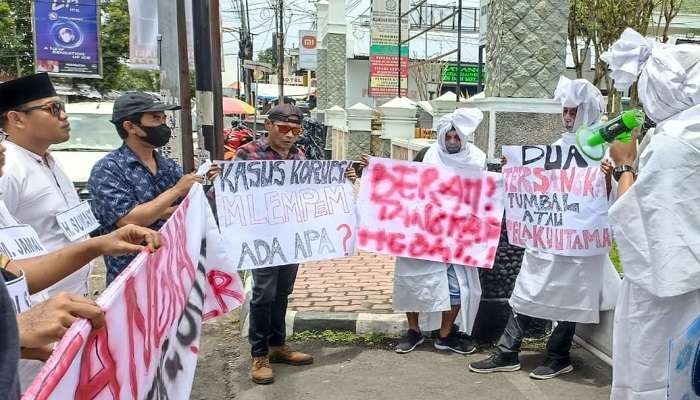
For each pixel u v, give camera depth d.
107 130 11.38
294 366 4.48
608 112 10.87
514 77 5.74
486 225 4.61
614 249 6.16
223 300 3.57
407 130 13.12
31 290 2.15
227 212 4.19
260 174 4.30
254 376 4.18
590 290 4.01
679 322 2.53
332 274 6.70
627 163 3.04
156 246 2.29
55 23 14.45
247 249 4.20
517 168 4.23
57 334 1.48
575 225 3.97
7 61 20.69
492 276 4.81
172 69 8.49
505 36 5.71
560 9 5.72
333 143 18.73
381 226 4.63
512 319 4.31
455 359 4.59
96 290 6.34
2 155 2.23
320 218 4.50
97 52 14.94
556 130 5.75
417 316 4.79
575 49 12.58
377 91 18.80
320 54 22.77
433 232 4.59
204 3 7.57
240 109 24.06
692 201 2.38
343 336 4.99
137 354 1.93
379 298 5.73
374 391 4.04
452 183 4.63
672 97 2.53
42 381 1.24
